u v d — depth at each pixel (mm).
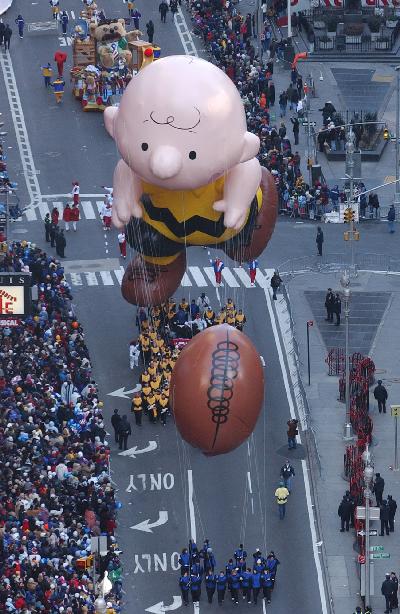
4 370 157000
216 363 129500
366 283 186375
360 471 153625
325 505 154375
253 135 157500
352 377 167000
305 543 150500
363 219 198125
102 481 150375
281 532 151500
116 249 188750
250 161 160250
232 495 155250
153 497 154750
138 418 161750
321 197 198500
